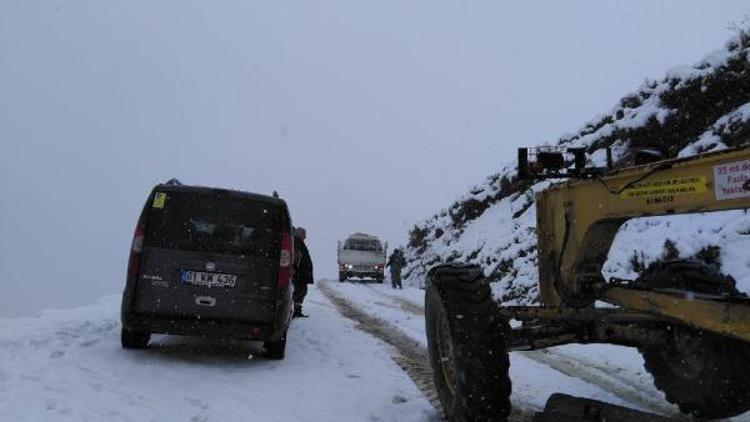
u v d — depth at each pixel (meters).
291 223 7.04
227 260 6.72
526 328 4.51
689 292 3.93
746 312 3.40
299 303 11.14
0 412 4.59
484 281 4.33
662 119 14.73
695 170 3.58
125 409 4.81
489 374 4.05
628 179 4.13
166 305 6.58
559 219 5.02
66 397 5.05
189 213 6.80
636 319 4.50
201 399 5.20
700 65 14.49
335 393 5.61
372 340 8.82
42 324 8.42
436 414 4.96
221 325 6.62
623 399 5.52
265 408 5.03
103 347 7.18
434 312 4.74
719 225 10.22
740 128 11.85
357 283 27.66
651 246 11.22
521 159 4.92
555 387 6.04
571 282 4.86
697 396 4.50
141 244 6.64
